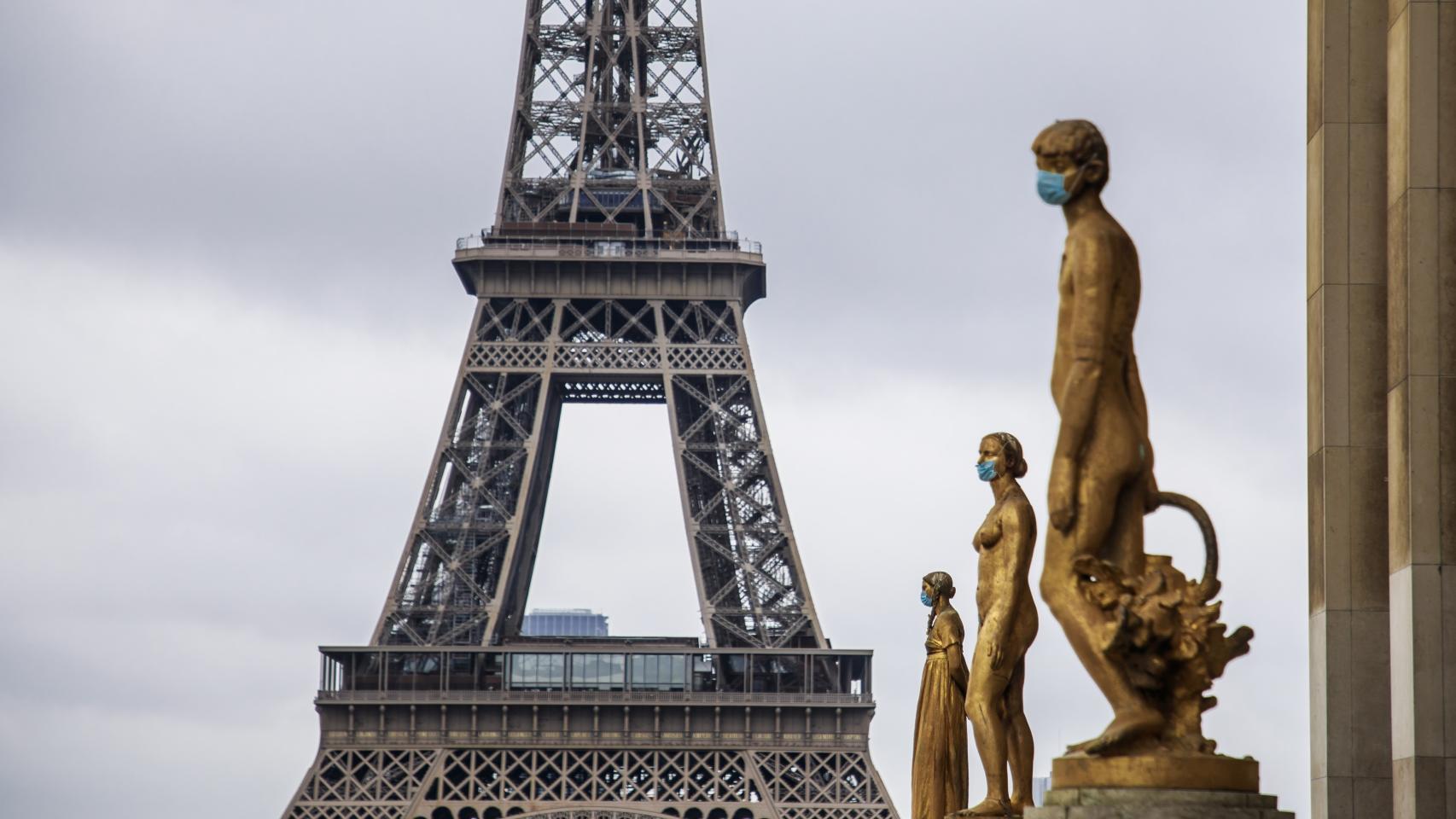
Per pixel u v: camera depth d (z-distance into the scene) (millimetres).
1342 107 53812
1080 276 31094
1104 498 31094
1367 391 53250
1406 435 48406
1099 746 30859
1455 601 47406
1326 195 53719
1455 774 46812
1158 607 30828
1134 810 30031
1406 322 48688
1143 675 31016
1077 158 31266
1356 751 52844
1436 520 47656
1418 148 48781
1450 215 48469
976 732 41250
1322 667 53531
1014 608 40875
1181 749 30828
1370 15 53812
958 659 46906
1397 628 48875
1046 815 30656
